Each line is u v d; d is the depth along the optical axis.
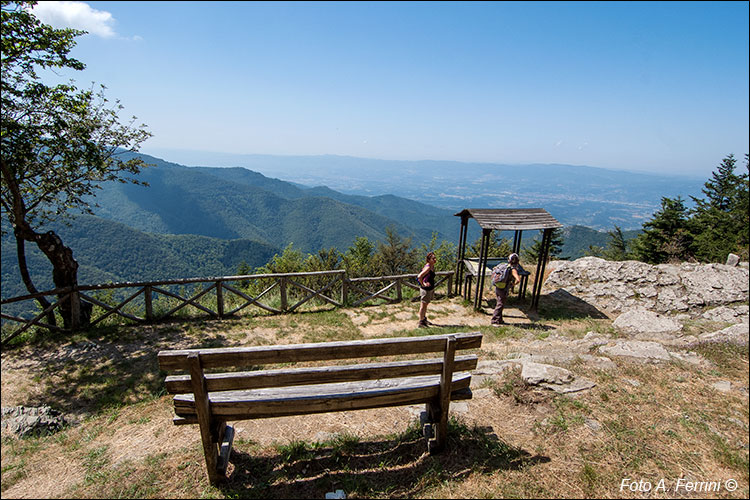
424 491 3.01
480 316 9.82
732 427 3.71
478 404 4.25
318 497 2.99
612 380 4.67
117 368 6.53
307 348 2.73
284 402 2.97
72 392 5.75
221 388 2.78
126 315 8.89
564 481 3.08
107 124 9.23
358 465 3.33
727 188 28.11
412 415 4.11
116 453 3.84
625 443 3.51
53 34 7.54
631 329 7.39
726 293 9.43
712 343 5.78
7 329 8.41
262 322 9.15
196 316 9.48
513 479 3.10
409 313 10.12
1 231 9.03
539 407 4.13
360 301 10.73
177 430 4.20
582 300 10.84
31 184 8.98
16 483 3.47
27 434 4.39
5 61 7.19
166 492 3.12
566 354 5.74
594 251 35.88
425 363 3.04
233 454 3.52
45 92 7.69
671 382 4.61
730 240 18.36
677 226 23.17
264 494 3.03
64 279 9.00
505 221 9.77
